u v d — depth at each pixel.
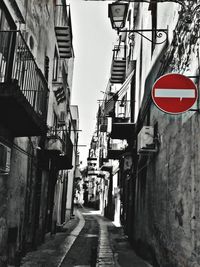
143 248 12.63
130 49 20.98
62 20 19.02
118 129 17.48
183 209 6.95
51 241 16.06
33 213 12.99
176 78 6.08
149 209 11.79
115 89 25.98
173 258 7.79
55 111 17.97
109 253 13.68
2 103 7.71
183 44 7.36
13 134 9.94
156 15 12.27
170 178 8.37
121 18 8.44
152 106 11.84
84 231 22.36
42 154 13.99
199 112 5.94
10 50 8.35
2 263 9.14
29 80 9.55
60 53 18.61
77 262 11.44
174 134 8.02
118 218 28.33
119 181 27.77
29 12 11.32
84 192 88.75
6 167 8.43
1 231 9.02
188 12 6.61
